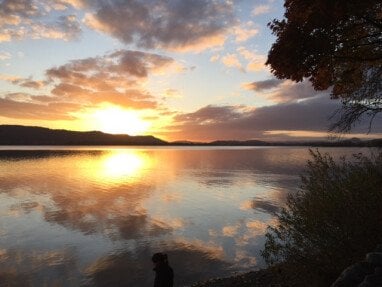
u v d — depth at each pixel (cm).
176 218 3294
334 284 584
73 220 3198
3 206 3916
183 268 1977
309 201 808
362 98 1113
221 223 3072
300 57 991
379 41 1000
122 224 3041
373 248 711
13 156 15750
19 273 1941
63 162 12475
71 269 1995
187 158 17400
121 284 1789
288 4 981
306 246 794
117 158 16500
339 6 846
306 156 19850
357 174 802
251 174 8069
